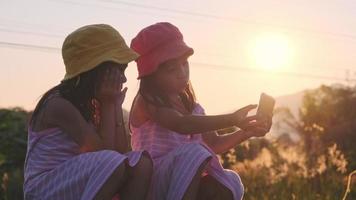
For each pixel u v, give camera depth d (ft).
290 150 28.17
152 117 11.12
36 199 10.47
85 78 10.62
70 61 10.74
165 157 10.83
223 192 10.80
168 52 11.04
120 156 10.04
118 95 10.80
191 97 11.53
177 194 10.28
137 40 11.23
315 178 24.22
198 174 10.36
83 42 10.69
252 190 24.00
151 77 11.18
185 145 10.68
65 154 10.54
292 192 23.36
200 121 10.74
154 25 11.26
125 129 10.93
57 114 10.56
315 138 31.86
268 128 11.21
